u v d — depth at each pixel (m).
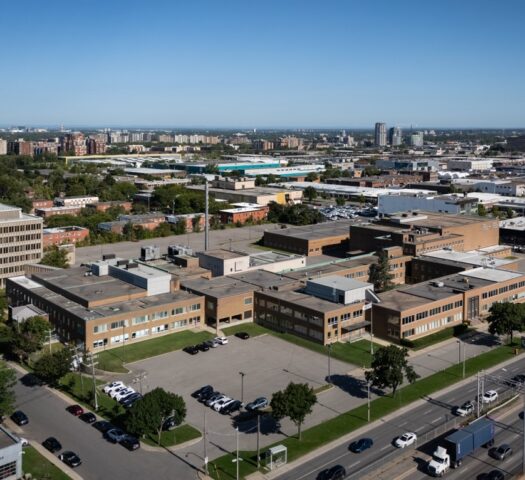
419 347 137.62
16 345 126.69
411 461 90.38
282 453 89.88
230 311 152.50
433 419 103.38
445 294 153.00
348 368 125.88
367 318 147.62
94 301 142.25
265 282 166.38
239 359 130.50
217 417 104.38
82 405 108.19
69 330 138.62
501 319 136.62
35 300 153.12
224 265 182.38
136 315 139.88
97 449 93.44
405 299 149.12
